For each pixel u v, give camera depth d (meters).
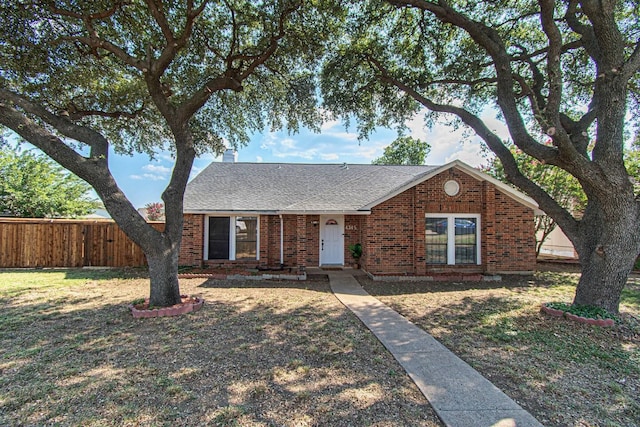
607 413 3.49
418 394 3.84
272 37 8.77
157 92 7.85
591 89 10.56
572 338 5.78
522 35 10.42
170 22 8.84
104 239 14.42
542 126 6.57
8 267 13.98
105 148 7.41
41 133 6.73
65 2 7.57
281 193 15.09
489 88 11.70
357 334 6.00
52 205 19.23
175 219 7.80
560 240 19.97
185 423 3.23
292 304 8.30
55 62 8.73
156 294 7.43
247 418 3.32
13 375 4.25
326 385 4.04
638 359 4.92
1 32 7.41
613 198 6.62
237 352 5.07
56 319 6.76
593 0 6.45
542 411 3.51
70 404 3.57
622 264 6.77
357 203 13.89
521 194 12.79
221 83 8.13
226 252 14.27
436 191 12.52
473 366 4.64
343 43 10.45
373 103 12.18
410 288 10.55
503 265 12.98
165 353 5.00
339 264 15.01
